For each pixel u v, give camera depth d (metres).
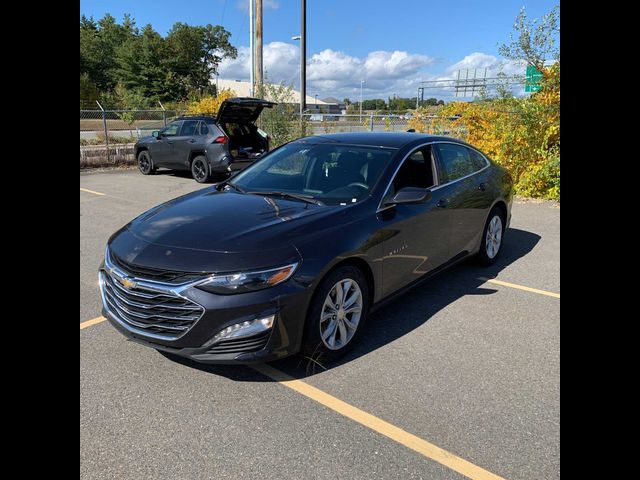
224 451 2.59
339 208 3.77
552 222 8.12
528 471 2.47
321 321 3.35
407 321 4.24
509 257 6.16
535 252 6.37
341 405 3.00
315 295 3.29
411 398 3.09
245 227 3.41
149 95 56.41
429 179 4.62
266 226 3.42
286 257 3.14
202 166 12.66
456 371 3.42
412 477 2.42
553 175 9.90
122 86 54.94
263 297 3.03
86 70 66.94
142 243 3.35
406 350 3.71
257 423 2.82
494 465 2.51
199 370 3.38
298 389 3.17
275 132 15.30
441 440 2.70
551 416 2.91
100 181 12.81
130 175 14.21
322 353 3.40
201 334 2.99
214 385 3.20
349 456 2.56
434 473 2.45
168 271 3.07
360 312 3.66
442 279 5.34
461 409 2.98
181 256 3.13
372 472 2.45
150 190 11.32
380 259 3.79
